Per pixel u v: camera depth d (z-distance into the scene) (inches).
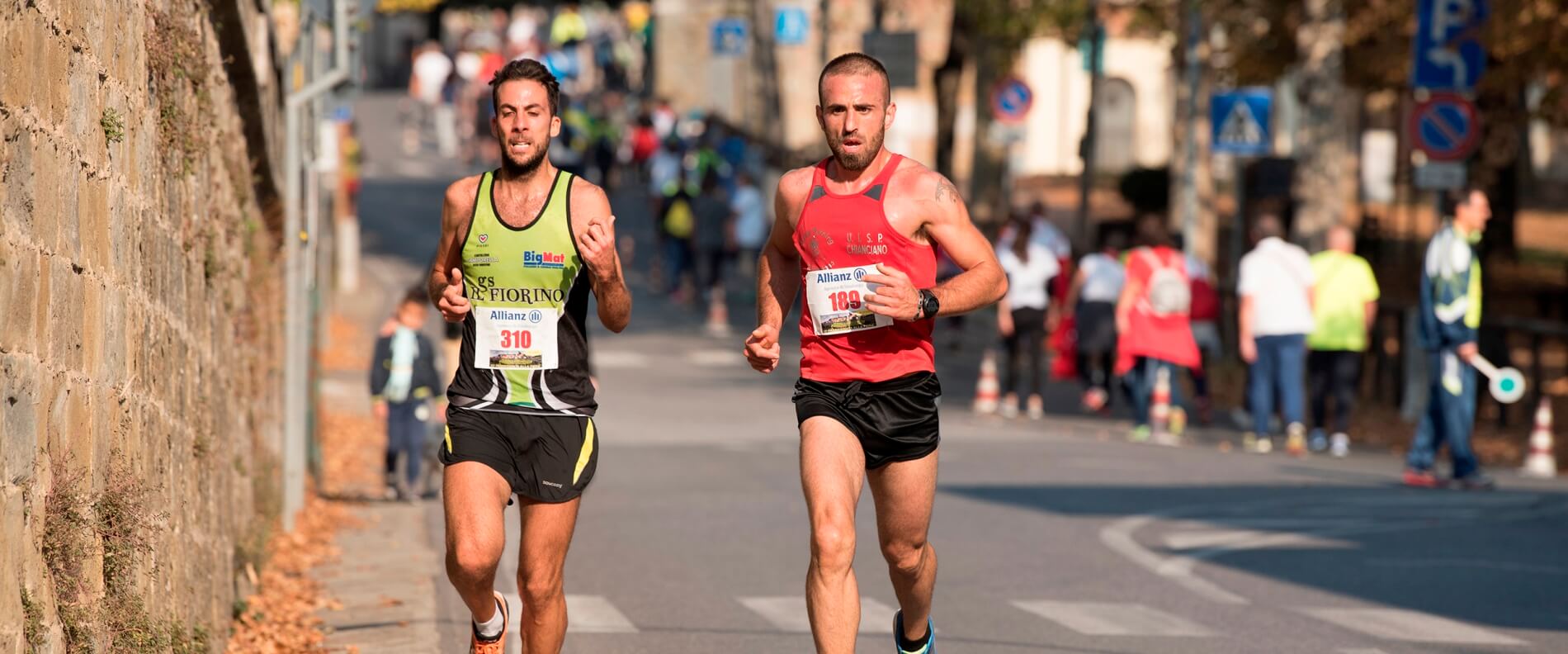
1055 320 3225.9
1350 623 1221.7
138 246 793.6
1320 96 3248.0
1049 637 1165.7
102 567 705.0
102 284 713.6
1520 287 4269.2
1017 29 4333.2
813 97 7219.5
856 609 796.0
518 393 828.6
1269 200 3924.7
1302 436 2433.6
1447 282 1984.5
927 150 7278.5
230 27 1171.3
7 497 566.6
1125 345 2556.6
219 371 1105.4
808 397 835.4
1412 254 4857.3
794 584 1382.9
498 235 821.9
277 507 1584.6
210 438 1027.9
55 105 635.5
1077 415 2950.3
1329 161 3255.4
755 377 3353.8
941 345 3983.8
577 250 820.0
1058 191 6934.1
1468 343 1990.7
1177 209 4062.5
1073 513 1776.6
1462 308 1983.3
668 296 4707.2
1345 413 2433.6
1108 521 1718.8
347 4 1710.1
